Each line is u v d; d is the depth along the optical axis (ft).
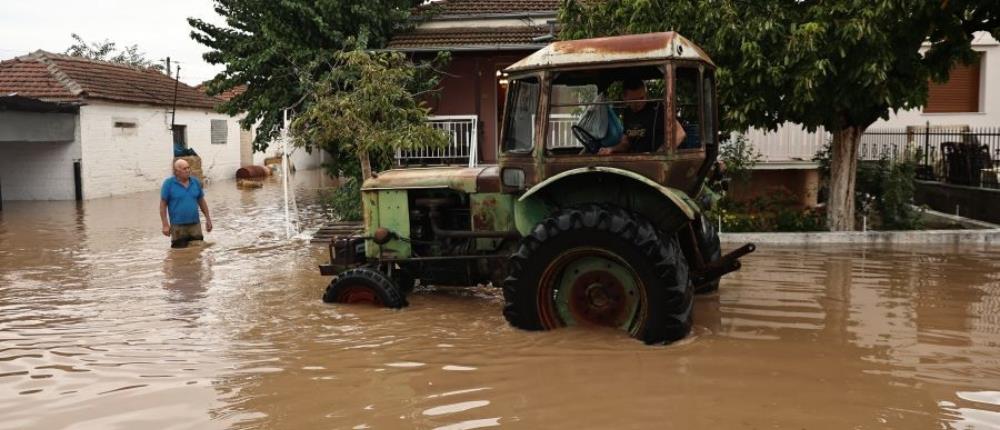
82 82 64.75
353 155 40.96
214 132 87.25
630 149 18.22
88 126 62.80
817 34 28.43
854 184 34.76
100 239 38.24
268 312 21.34
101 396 14.60
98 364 16.67
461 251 21.53
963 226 36.91
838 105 31.12
